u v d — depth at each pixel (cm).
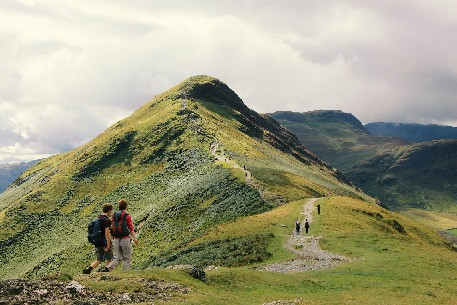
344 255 4419
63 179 18625
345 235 5478
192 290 2120
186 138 19225
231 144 18000
